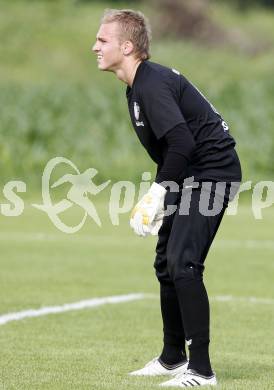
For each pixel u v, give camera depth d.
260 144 77.62
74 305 32.00
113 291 34.94
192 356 20.50
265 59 160.00
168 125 19.94
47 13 173.38
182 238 20.41
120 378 21.34
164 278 21.48
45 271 39.28
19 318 29.52
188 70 149.62
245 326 28.78
